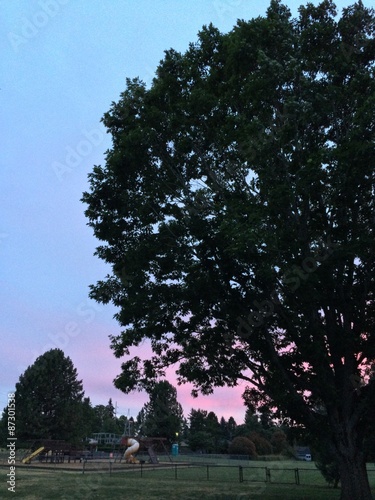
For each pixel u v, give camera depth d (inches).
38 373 2970.0
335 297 541.6
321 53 566.3
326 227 525.7
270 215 492.7
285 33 547.2
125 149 562.3
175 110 585.9
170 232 563.5
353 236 509.4
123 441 2314.2
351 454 563.8
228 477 1232.2
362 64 569.0
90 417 3727.9
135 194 604.1
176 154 587.2
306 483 1096.2
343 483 560.7
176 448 2748.5
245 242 446.3
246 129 499.8
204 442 3393.2
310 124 546.0
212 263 545.3
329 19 592.7
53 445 2199.8
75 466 1670.8
